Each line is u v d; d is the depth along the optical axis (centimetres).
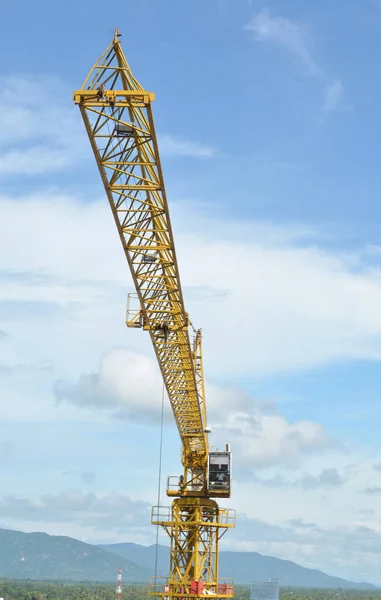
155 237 6625
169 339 8094
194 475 10356
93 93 5281
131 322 7725
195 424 9819
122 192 5975
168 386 9112
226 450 10325
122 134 5488
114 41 5312
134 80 5475
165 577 10031
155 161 5662
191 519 10188
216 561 10181
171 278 6950
